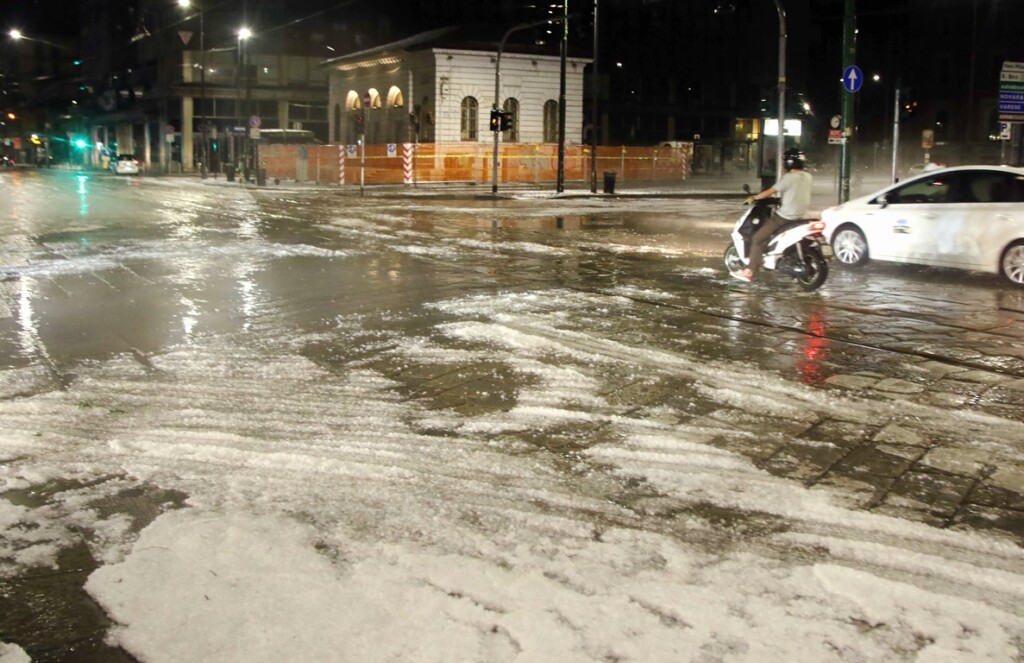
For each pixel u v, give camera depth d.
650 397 6.43
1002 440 5.55
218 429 5.73
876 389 6.66
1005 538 4.20
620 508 4.50
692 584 3.68
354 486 4.76
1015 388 6.74
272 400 6.37
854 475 4.98
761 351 7.87
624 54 71.62
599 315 9.49
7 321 9.20
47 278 12.17
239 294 10.84
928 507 4.55
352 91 55.66
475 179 46.50
